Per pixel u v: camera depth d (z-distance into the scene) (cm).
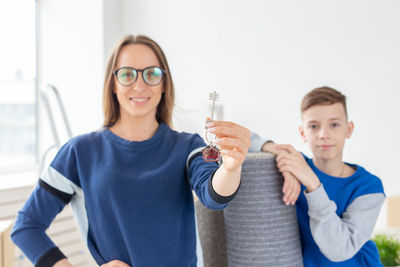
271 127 297
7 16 297
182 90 346
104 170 84
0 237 119
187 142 90
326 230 98
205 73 330
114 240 84
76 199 89
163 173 85
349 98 261
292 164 99
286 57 287
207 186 77
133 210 83
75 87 319
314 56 274
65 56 320
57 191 86
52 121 244
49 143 318
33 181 257
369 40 251
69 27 320
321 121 110
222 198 75
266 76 297
